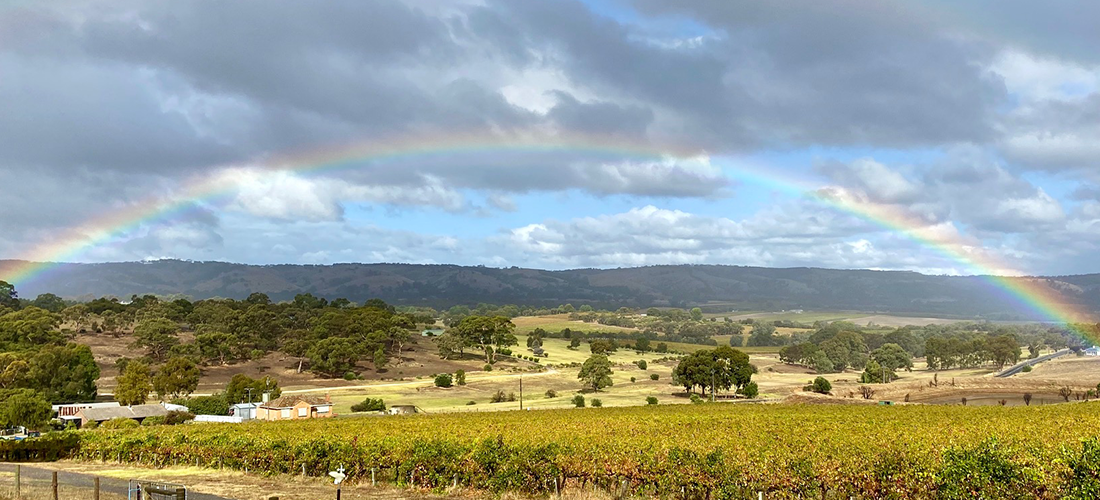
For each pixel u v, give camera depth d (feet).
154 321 598.75
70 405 371.15
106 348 597.93
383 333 634.84
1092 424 192.24
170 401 426.51
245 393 400.26
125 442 180.75
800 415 262.67
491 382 520.01
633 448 138.51
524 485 126.82
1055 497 98.84
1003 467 103.04
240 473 155.33
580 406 390.21
